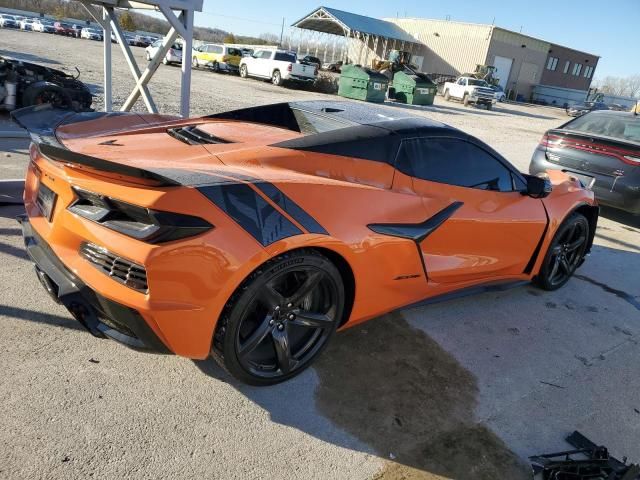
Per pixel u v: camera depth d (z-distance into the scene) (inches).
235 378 95.8
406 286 117.0
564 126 287.3
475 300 156.7
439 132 126.0
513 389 113.9
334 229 96.2
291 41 2079.2
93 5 261.9
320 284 100.0
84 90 361.1
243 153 102.3
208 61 1162.6
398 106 930.1
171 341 83.7
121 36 259.6
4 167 203.6
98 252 84.4
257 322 94.7
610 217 287.1
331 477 83.0
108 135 116.3
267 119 129.5
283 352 97.2
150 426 86.5
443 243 122.0
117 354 103.3
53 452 77.9
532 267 156.3
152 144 108.4
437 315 142.8
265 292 90.4
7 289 118.6
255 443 87.0
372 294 109.3
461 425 99.6
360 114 127.8
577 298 169.9
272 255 87.0
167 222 76.9
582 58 2348.7
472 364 121.0
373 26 1812.3
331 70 1766.7
